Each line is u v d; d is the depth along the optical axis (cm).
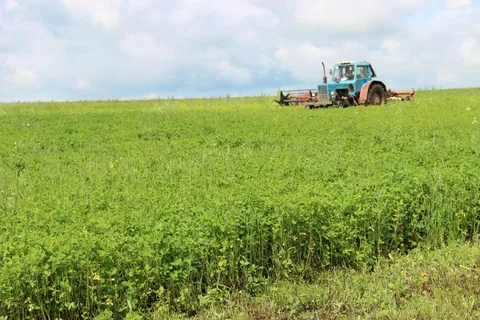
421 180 884
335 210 755
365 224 773
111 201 887
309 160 1243
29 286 574
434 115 2239
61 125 2073
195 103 3853
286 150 1426
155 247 640
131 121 2225
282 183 934
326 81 2912
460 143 1415
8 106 3825
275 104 3575
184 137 1758
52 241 619
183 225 682
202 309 622
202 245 661
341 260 754
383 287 661
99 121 2261
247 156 1320
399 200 824
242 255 694
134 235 684
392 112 2406
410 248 827
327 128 1853
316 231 731
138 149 1491
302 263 716
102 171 1192
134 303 598
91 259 613
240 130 1823
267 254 721
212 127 1917
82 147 1589
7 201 949
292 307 623
